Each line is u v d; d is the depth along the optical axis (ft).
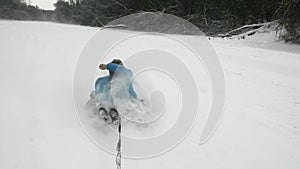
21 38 38.42
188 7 112.57
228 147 16.61
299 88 26.78
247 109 21.43
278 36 71.82
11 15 159.94
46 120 17.67
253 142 17.15
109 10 124.67
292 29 69.15
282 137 17.78
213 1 109.29
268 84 27.53
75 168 13.93
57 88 22.12
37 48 32.94
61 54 31.14
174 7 111.04
